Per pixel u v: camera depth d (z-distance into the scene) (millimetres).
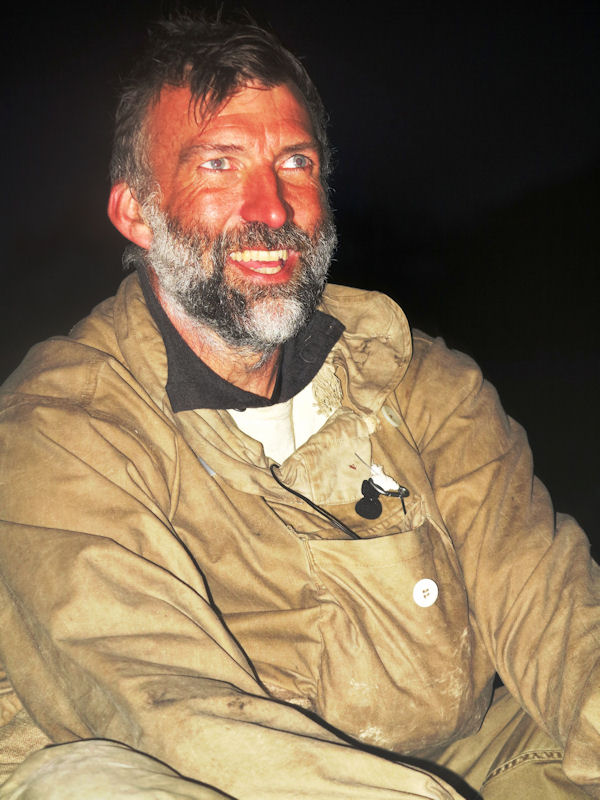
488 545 1545
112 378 1450
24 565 1312
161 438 1434
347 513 1496
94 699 1236
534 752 1488
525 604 1499
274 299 1407
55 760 1105
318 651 1429
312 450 1490
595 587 1486
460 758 1556
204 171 1392
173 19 1437
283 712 1193
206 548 1434
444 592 1494
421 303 5277
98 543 1296
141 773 1063
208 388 1441
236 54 1386
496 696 1633
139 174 1446
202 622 1294
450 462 1591
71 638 1259
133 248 1541
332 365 1552
